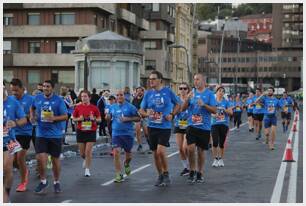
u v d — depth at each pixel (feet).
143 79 241.96
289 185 42.68
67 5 202.28
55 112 38.60
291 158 58.90
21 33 207.00
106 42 131.44
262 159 61.41
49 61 206.08
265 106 75.92
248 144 82.02
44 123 38.50
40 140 38.60
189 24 332.60
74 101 80.07
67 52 206.49
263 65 546.26
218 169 52.39
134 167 53.93
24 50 209.15
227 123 54.65
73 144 71.31
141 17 255.50
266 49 598.75
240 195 38.19
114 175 48.44
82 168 53.67
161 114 41.22
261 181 44.70
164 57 257.34
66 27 204.13
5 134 32.50
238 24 522.47
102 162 58.85
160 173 42.34
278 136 99.71
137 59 135.64
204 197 37.37
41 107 38.45
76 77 133.90
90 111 48.24
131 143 45.52
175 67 293.43
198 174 43.70
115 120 44.93
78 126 48.11
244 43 558.97
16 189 40.50
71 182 44.24
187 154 45.96
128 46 132.87
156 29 267.59
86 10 203.00
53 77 207.41
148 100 41.60
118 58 131.44
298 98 338.54
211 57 509.35
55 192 39.01
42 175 38.86
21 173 39.91
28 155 58.39
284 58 543.80
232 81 530.68
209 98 42.65
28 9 206.49
